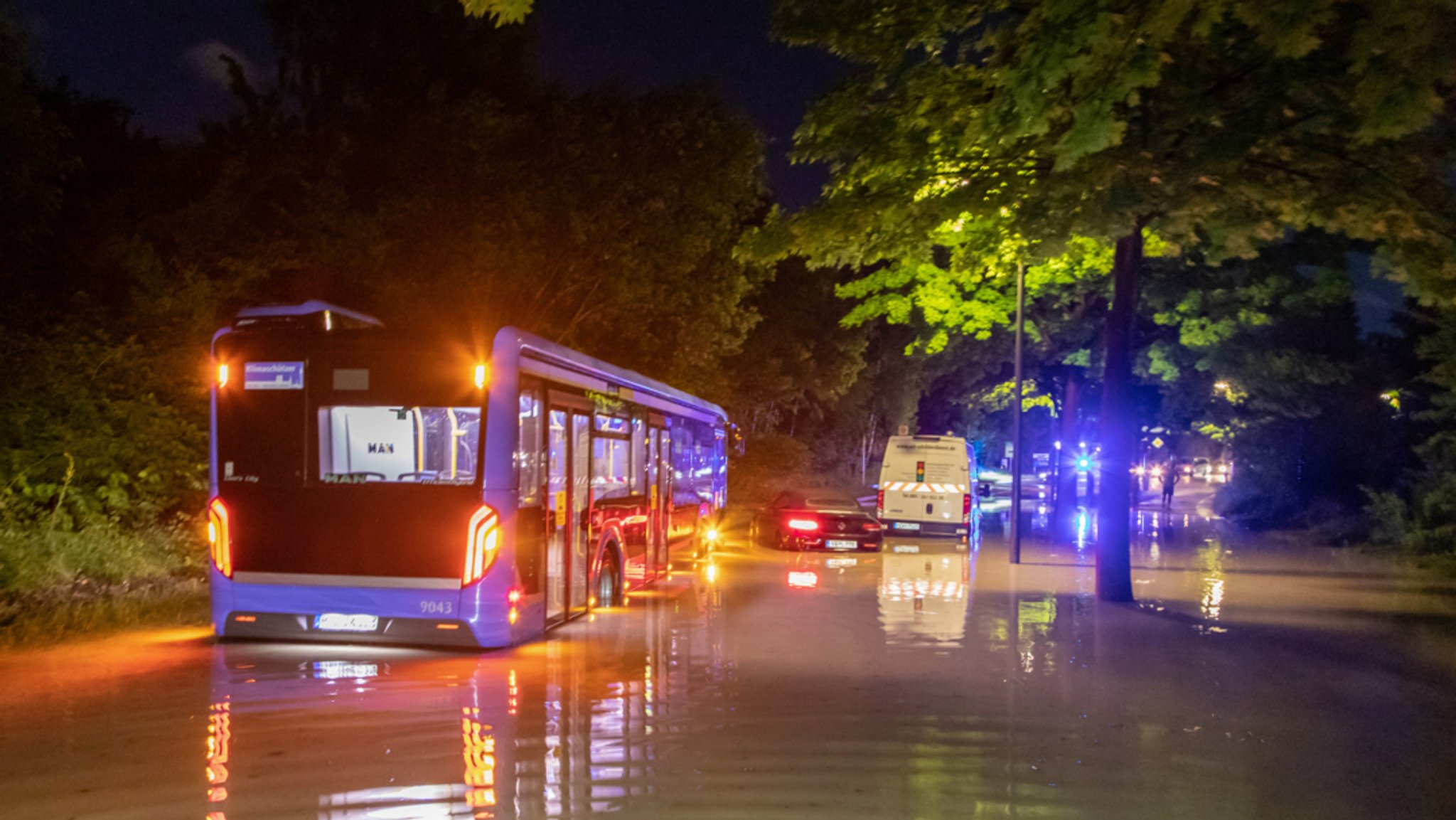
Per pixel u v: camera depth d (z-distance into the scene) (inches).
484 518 418.0
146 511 655.1
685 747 296.5
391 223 861.2
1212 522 1581.0
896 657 443.5
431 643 418.6
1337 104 510.3
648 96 991.6
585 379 517.7
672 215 1018.7
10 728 303.7
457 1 922.7
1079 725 333.1
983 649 466.9
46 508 610.5
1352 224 553.3
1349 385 1405.0
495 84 936.9
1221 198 557.0
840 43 575.8
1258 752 307.0
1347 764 296.4
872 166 585.9
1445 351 1002.1
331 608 422.9
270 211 867.4
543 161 920.3
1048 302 1395.2
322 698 346.0
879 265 1734.7
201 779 258.2
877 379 2263.8
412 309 843.4
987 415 2262.6
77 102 1009.5
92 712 323.6
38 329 650.2
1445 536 994.7
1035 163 559.5
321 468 426.6
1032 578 770.8
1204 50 503.2
